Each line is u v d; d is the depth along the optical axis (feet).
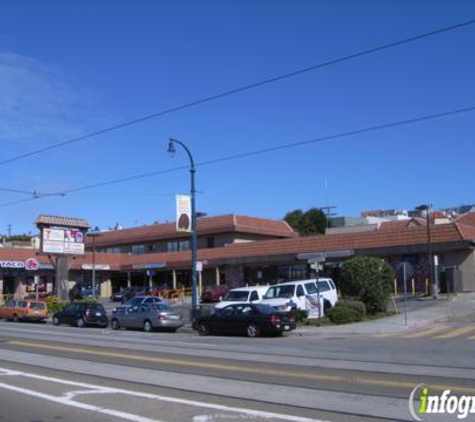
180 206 101.40
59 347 64.34
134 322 101.14
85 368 46.57
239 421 27.40
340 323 92.48
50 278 213.46
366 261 104.06
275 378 39.86
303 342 69.56
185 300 181.47
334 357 51.72
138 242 244.63
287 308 93.35
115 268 232.32
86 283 236.22
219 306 99.55
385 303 104.78
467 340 67.00
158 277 231.30
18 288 204.44
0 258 195.62
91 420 28.25
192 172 103.81
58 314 117.60
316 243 172.45
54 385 38.14
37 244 262.67
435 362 47.16
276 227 230.07
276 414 28.71
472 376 39.58
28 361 51.83
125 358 53.06
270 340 74.23
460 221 196.54
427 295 141.69
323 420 27.32
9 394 34.99
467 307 114.11
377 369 43.45
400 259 156.76
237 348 61.77
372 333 80.84
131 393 34.91
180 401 32.24
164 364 48.37
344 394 33.60
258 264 190.80
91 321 110.93
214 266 200.44
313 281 101.40
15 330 97.04
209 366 46.65
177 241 233.14
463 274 146.10
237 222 211.00
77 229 165.17
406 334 78.23
